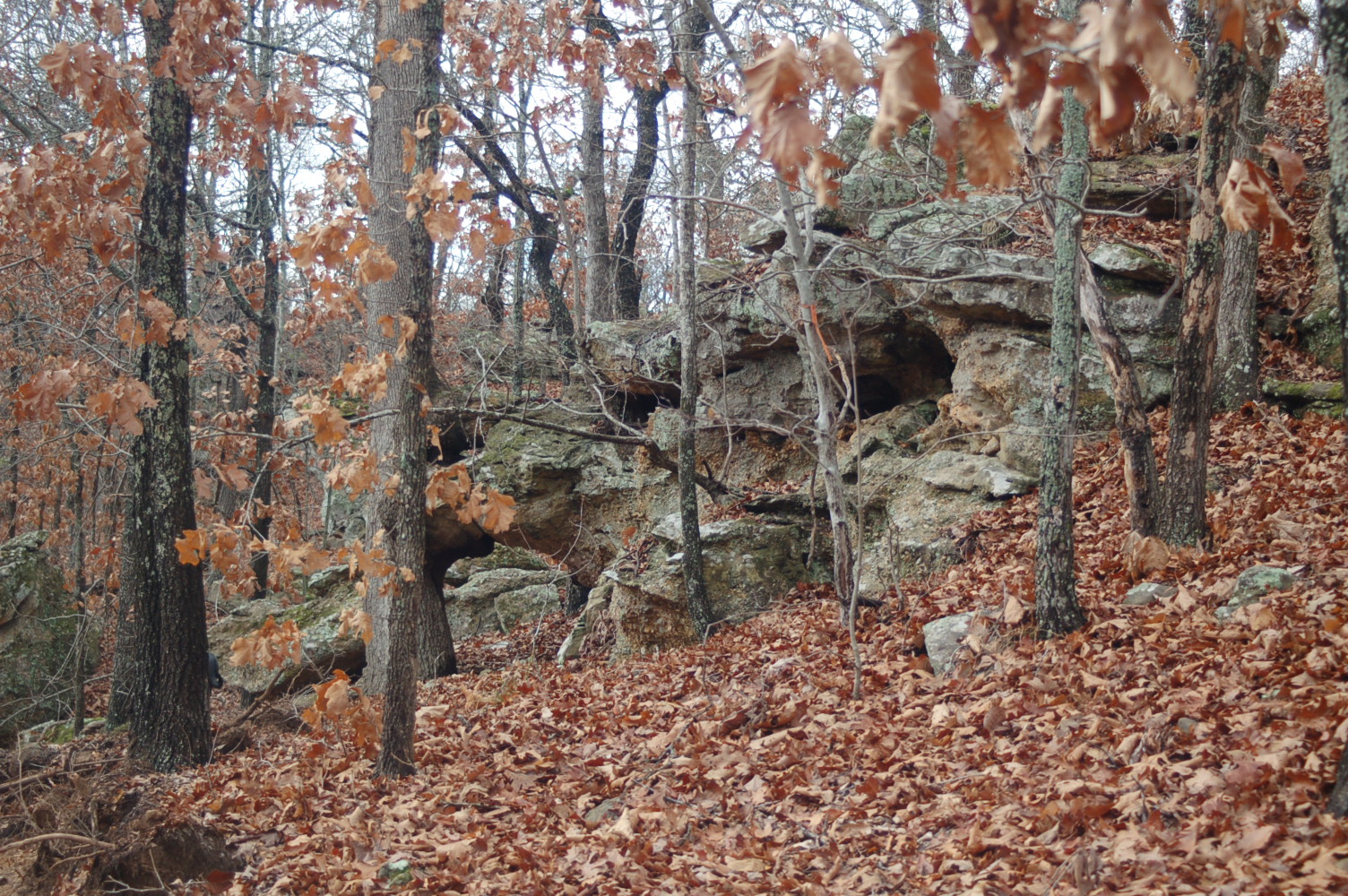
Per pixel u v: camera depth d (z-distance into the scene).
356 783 6.83
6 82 11.97
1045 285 10.39
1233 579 6.51
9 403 11.80
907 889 4.11
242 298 16.38
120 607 10.11
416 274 7.07
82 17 10.96
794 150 1.86
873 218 11.85
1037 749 5.11
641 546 12.88
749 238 12.87
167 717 7.96
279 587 6.26
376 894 4.83
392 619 6.93
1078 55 1.90
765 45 9.59
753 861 4.61
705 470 13.25
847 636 8.53
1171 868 3.57
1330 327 10.13
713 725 6.82
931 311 11.39
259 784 7.06
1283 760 3.99
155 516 8.05
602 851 5.04
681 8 11.85
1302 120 13.37
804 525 11.41
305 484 24.52
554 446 13.87
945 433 11.45
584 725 7.80
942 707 6.01
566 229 10.47
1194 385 7.45
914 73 1.81
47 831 5.72
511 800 6.12
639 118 16.67
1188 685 5.24
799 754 5.93
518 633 15.65
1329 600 5.55
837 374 12.45
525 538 14.02
